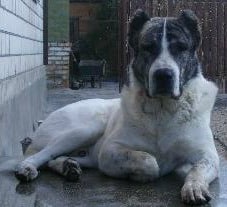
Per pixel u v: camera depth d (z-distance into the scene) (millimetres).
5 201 2178
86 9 14297
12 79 3686
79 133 2635
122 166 2418
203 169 2314
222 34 7867
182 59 2416
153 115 2426
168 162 2504
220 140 4363
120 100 2625
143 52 2438
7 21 3689
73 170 2459
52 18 9688
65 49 9773
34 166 2535
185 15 2496
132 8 7379
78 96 8305
